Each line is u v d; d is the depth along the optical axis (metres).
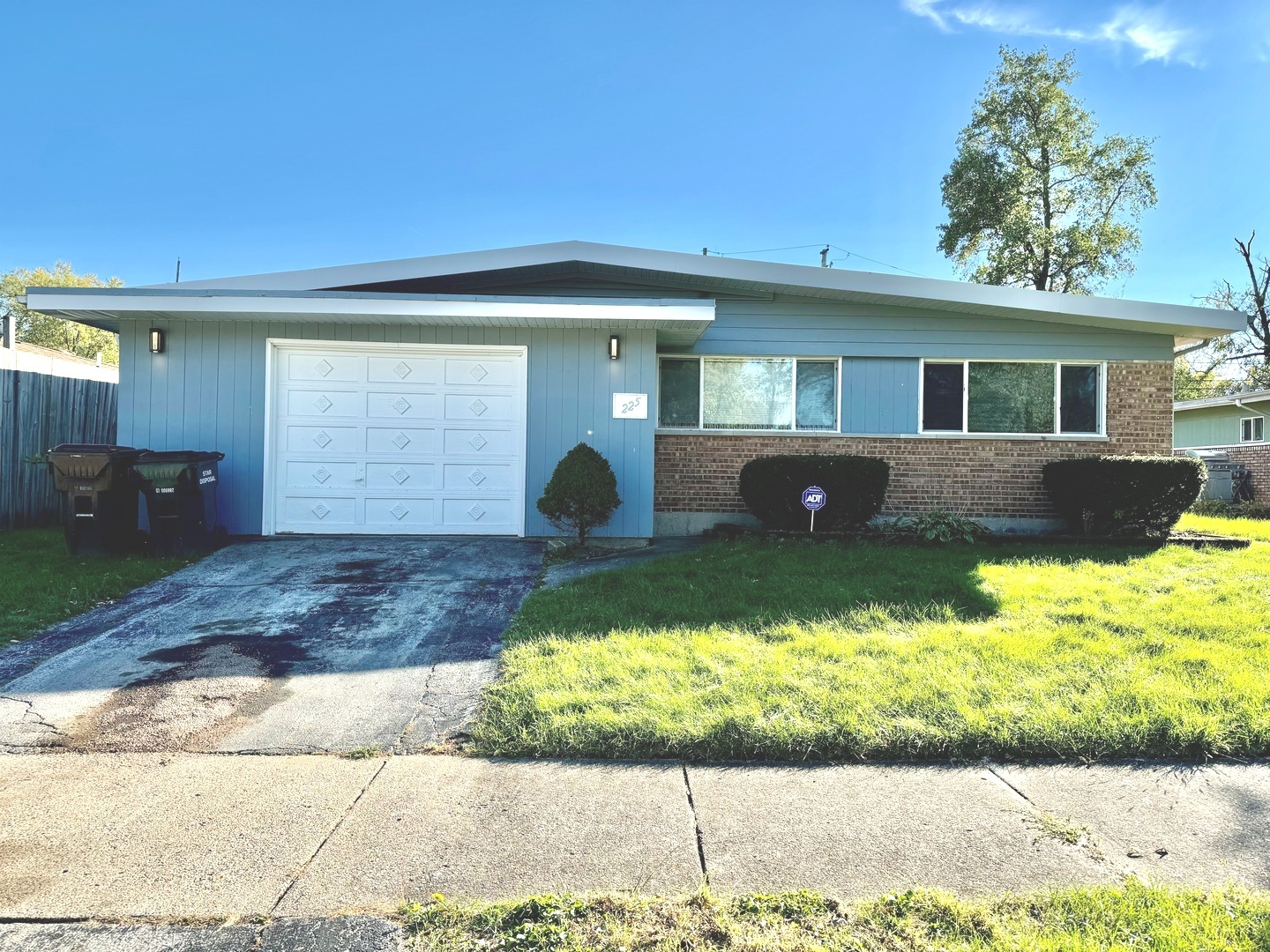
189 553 8.09
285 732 4.11
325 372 9.20
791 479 9.69
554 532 9.30
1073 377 11.26
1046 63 26.78
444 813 3.21
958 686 4.38
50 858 2.85
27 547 8.56
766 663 4.79
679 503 11.06
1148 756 3.74
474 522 9.31
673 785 3.48
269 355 9.05
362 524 9.22
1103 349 11.03
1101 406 11.12
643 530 9.30
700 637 5.32
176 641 5.57
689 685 4.46
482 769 3.67
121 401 8.91
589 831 3.05
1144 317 10.24
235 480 9.02
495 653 5.36
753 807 3.25
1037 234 26.16
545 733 3.90
